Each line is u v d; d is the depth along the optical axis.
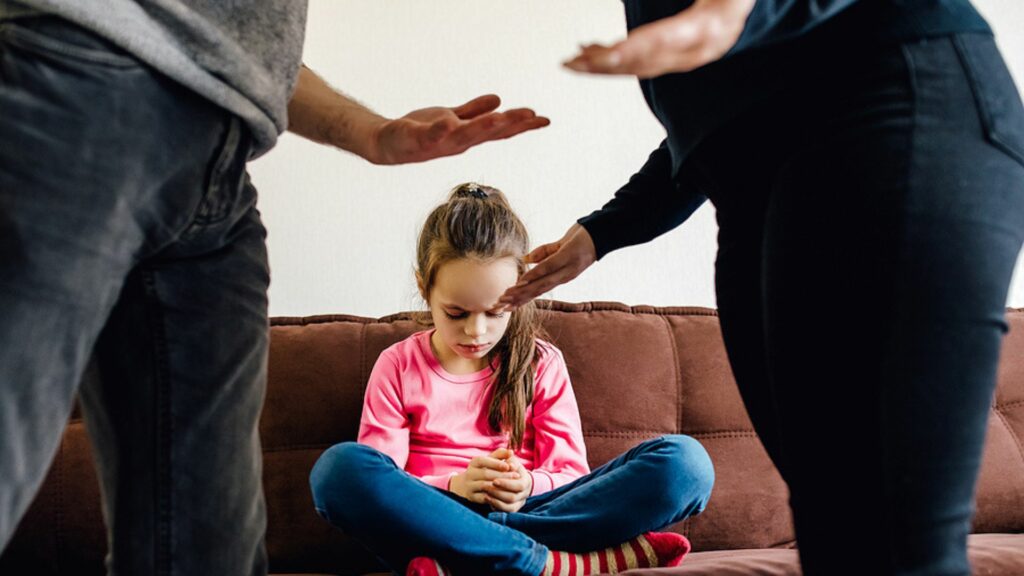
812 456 0.70
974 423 0.67
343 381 1.69
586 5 2.07
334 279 1.97
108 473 0.83
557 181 2.01
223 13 0.80
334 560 1.59
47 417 0.67
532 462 1.60
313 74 1.08
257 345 0.88
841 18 0.73
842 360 0.69
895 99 0.69
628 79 2.06
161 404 0.81
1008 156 0.70
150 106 0.72
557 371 1.65
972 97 0.69
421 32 2.03
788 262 0.72
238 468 0.86
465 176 2.00
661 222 1.13
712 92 0.79
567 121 2.03
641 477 1.33
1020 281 2.08
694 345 1.78
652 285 2.02
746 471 1.68
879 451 0.67
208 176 0.78
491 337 1.52
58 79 0.67
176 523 0.81
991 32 0.74
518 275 1.53
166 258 0.82
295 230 1.97
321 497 1.31
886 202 0.67
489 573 1.26
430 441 1.59
